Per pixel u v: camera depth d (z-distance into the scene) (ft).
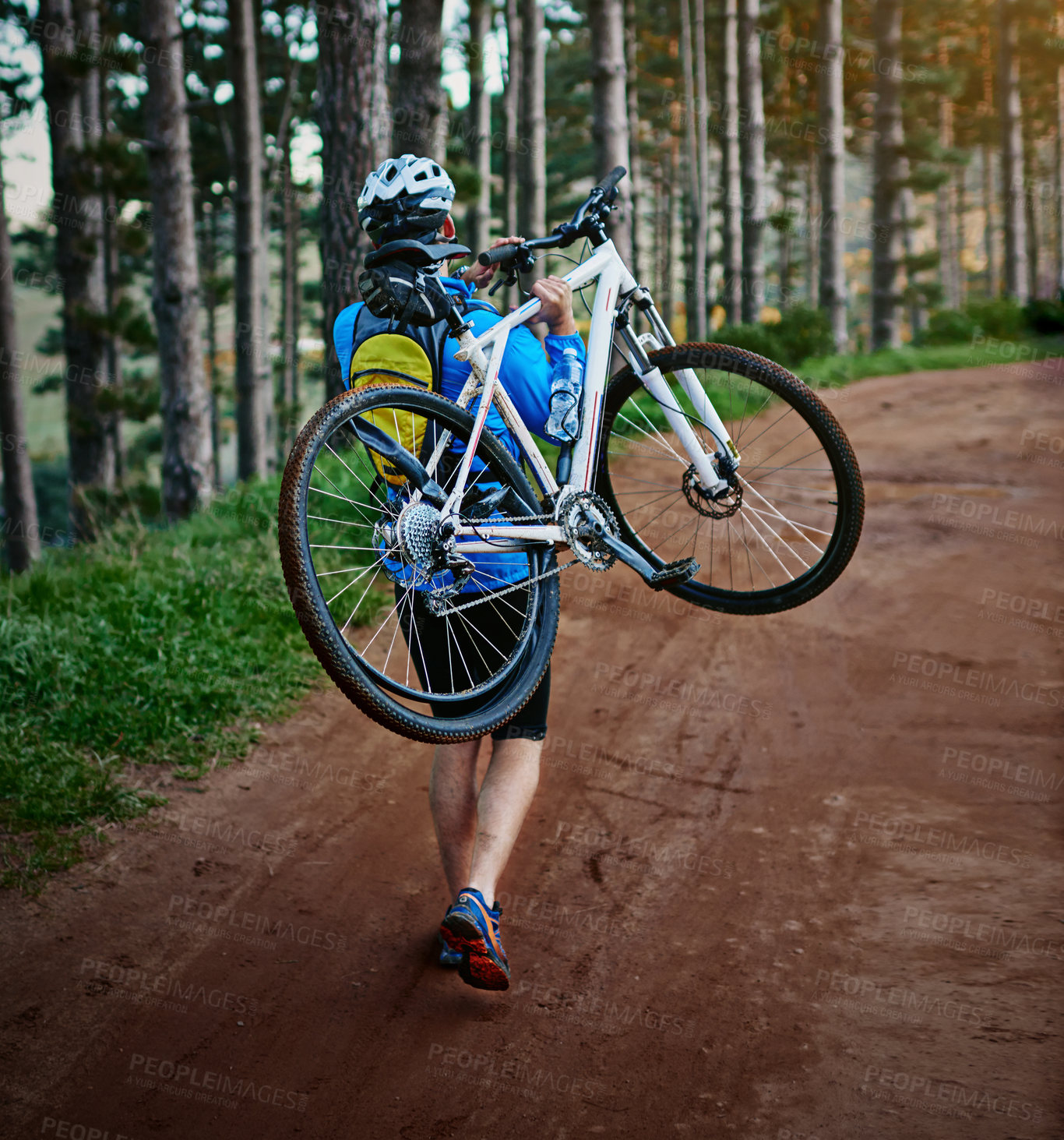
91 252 51.47
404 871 11.45
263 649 17.15
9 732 13.70
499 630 9.27
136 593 18.39
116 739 13.94
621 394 10.27
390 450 8.42
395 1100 8.04
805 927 10.05
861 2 99.96
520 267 9.50
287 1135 7.69
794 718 14.85
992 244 143.74
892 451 32.96
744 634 18.03
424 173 8.55
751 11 73.67
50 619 16.84
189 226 41.39
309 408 112.68
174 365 41.65
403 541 8.22
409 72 29.66
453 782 9.69
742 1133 7.52
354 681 7.61
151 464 116.98
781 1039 8.50
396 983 9.52
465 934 8.23
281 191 93.97
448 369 8.92
